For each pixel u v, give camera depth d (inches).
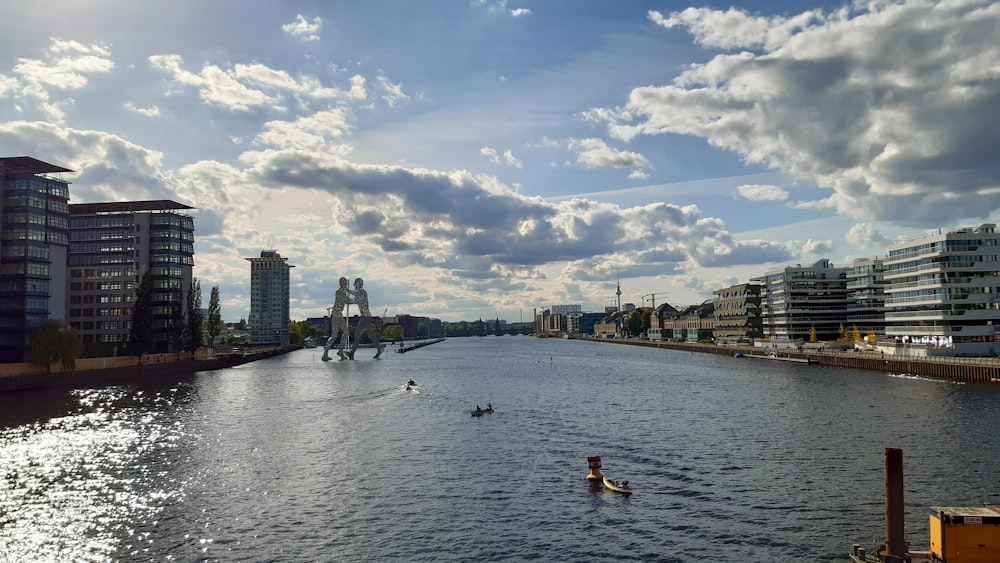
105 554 1828.2
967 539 1428.4
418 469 2755.9
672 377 7204.7
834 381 6161.4
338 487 2480.3
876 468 2652.6
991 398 4584.2
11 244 7219.5
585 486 2466.8
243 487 2486.5
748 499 2272.4
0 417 4308.6
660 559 1764.3
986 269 6943.9
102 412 4544.8
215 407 4817.9
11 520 2113.7
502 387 6304.1
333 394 5733.3
